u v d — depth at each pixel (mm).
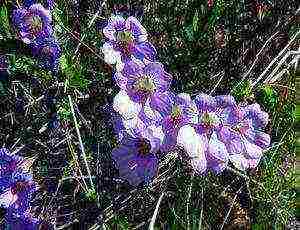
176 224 187
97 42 206
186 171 191
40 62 188
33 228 174
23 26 183
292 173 238
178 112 151
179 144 145
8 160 173
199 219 194
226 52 220
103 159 200
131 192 187
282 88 234
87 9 218
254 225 209
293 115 239
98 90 203
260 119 160
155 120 153
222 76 204
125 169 164
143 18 216
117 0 220
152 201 197
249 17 229
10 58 193
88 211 189
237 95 189
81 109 205
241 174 188
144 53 179
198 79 210
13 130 208
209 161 148
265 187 208
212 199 204
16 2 211
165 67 207
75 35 199
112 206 184
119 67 164
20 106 210
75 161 184
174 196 197
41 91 205
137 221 199
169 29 212
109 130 199
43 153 197
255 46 228
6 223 177
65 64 183
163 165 181
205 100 151
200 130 149
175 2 213
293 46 235
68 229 196
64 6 209
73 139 199
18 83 203
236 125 152
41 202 194
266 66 223
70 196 198
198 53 202
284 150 233
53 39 181
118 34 178
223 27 223
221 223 209
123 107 158
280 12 230
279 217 213
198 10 203
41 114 199
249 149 156
